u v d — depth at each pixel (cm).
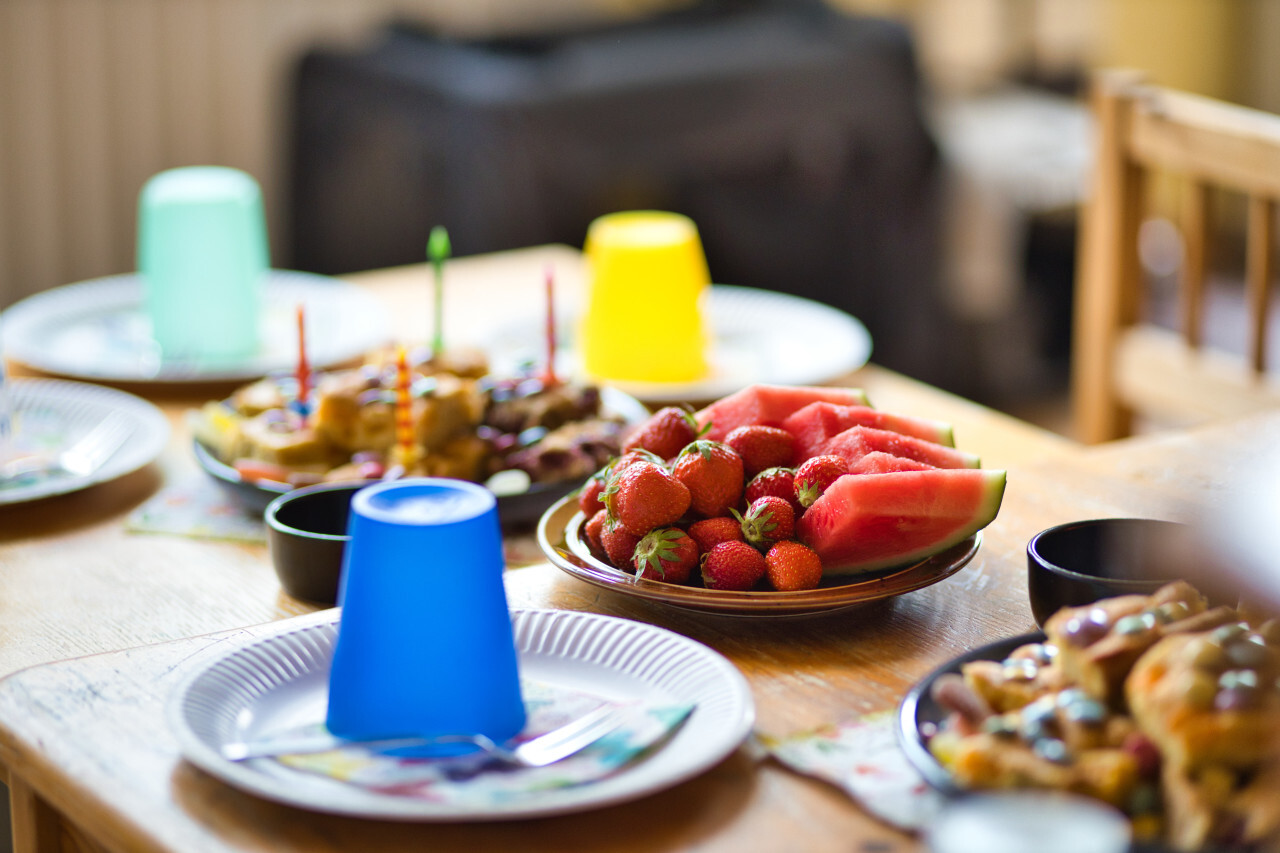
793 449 152
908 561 148
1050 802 115
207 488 177
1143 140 215
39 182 381
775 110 381
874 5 505
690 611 149
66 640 151
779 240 399
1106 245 221
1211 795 123
